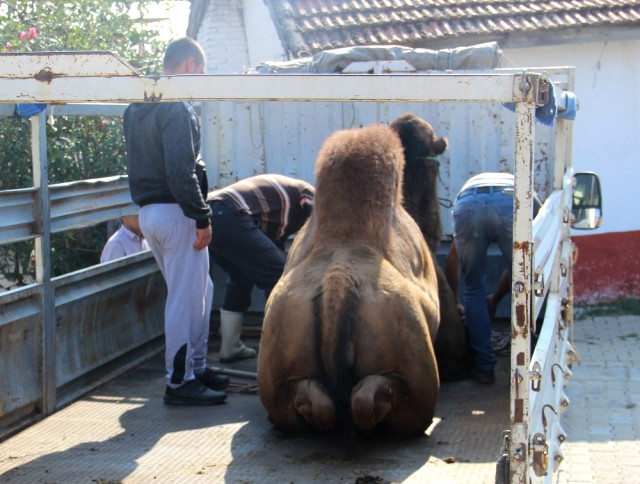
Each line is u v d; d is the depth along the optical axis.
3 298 4.22
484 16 10.75
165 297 6.16
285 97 2.69
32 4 9.47
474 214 5.60
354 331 3.92
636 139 10.34
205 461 3.81
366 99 2.64
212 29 13.88
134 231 6.91
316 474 3.61
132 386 5.20
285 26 11.15
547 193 6.95
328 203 4.36
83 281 5.00
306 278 4.10
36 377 4.52
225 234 5.63
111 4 9.80
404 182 5.57
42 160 4.66
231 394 5.11
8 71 2.83
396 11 11.31
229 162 7.54
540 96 2.56
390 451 3.95
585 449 6.14
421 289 4.49
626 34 10.01
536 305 2.97
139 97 2.77
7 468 3.72
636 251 10.28
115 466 3.74
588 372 8.01
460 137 7.21
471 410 4.77
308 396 3.87
